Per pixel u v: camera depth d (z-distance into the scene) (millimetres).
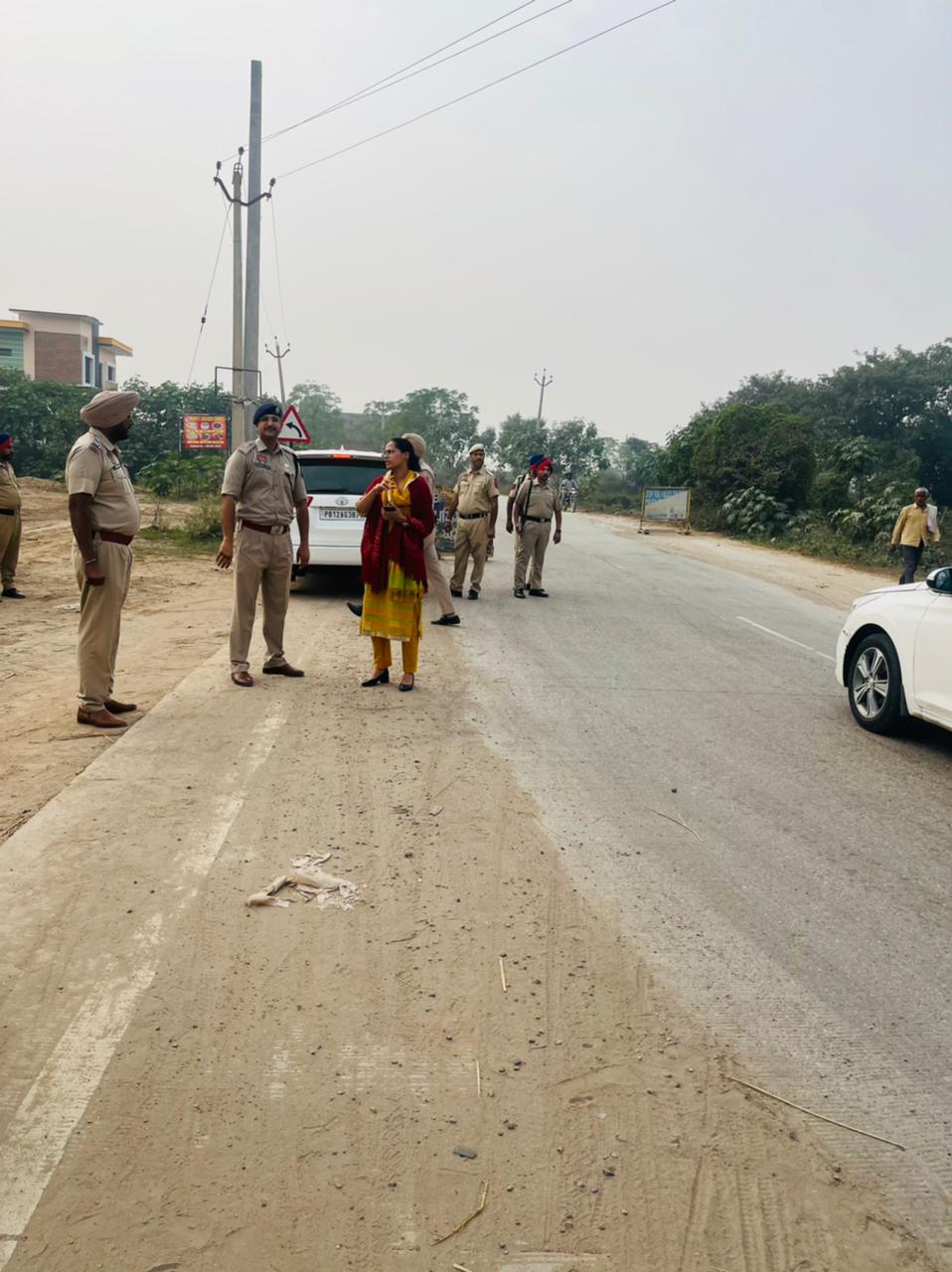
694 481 32312
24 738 6207
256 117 19469
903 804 5934
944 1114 3113
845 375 54406
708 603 14125
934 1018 3646
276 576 7805
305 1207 2633
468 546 12594
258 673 8141
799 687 8953
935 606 6941
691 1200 2719
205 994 3541
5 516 11383
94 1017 3377
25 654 8641
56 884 4277
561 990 3676
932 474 53969
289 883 4379
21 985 3543
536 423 70062
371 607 7641
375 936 3986
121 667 8305
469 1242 2553
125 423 6316
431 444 82375
